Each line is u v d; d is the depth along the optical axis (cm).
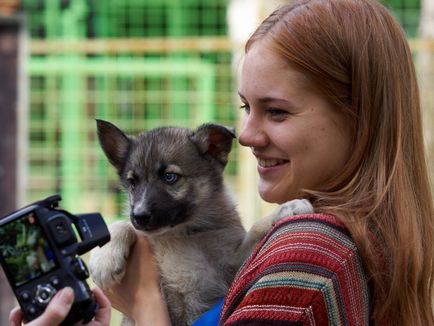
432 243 470
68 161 1502
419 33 1591
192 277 587
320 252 417
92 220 393
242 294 436
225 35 1672
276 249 426
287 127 469
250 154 1300
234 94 1453
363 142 463
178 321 586
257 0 1384
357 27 466
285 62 465
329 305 409
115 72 1501
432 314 468
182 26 1661
